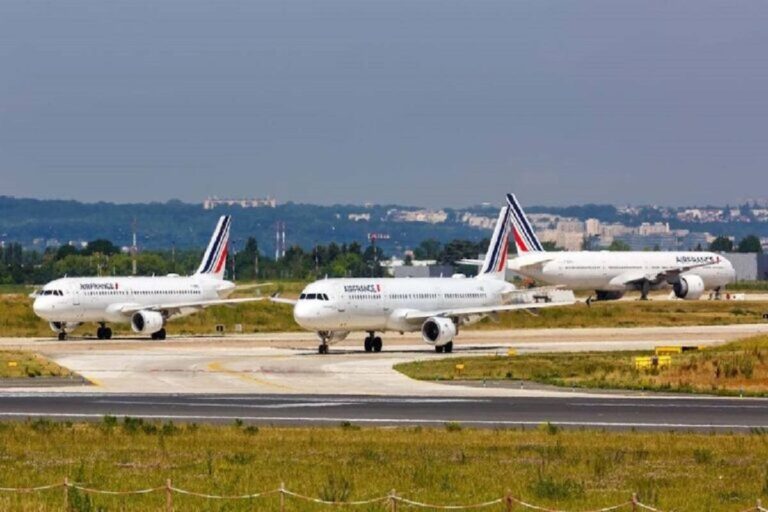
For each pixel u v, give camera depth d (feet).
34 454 466.70
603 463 441.27
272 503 365.81
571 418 594.24
